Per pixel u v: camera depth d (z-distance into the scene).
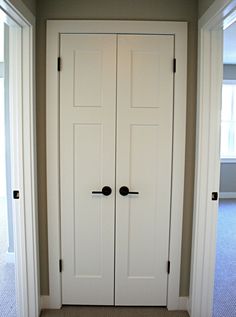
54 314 2.12
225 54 4.49
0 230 3.71
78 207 2.12
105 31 1.99
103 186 2.10
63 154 2.07
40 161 2.08
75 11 1.98
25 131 1.93
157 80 2.02
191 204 2.12
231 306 2.22
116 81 2.03
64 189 2.10
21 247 2.01
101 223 2.13
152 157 2.08
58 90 2.03
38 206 2.11
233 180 5.49
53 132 2.04
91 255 2.16
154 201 2.11
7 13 1.64
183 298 2.18
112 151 2.07
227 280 2.58
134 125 2.06
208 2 1.76
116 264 2.17
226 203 5.12
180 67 2.00
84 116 2.05
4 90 2.65
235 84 5.31
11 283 2.52
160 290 2.19
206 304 2.04
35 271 2.04
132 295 2.20
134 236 2.14
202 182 1.97
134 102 2.04
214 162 1.96
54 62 2.00
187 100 2.04
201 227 2.00
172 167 2.08
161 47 2.00
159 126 2.05
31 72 1.90
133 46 2.00
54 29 1.98
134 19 1.99
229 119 5.43
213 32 1.88
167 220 2.12
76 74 2.02
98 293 2.20
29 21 1.82
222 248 3.24
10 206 2.85
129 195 2.10
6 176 2.82
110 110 2.04
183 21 1.99
